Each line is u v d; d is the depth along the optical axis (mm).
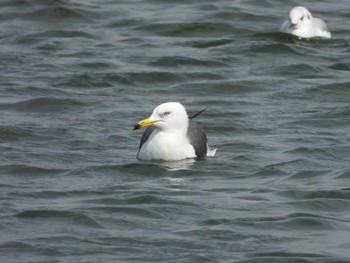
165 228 14398
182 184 16578
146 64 25188
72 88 23203
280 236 14102
